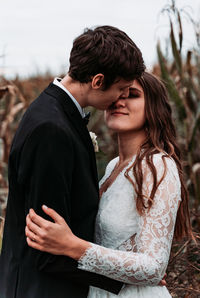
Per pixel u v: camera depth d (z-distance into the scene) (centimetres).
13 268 176
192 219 337
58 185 159
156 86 199
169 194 176
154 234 173
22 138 165
